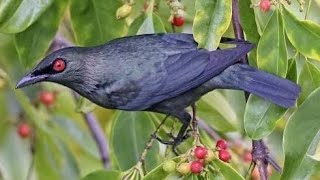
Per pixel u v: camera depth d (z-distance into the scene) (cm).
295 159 1199
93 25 1323
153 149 1331
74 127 1641
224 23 1174
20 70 1512
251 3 1230
